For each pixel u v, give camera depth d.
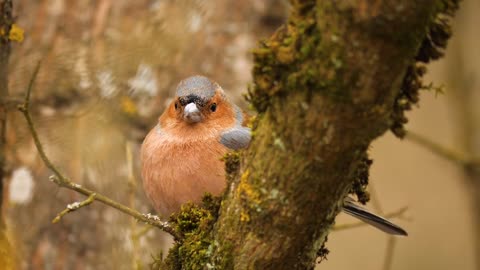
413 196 16.30
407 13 5.00
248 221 6.14
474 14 14.53
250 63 12.34
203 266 6.53
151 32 11.57
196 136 9.28
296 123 5.62
